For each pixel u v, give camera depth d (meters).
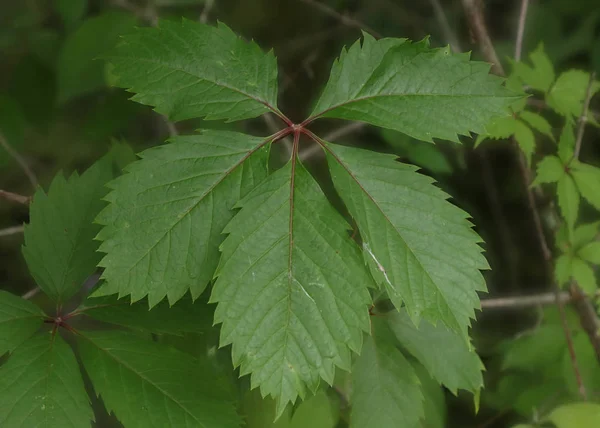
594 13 1.42
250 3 1.53
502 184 1.43
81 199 0.95
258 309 0.89
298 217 0.89
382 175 0.90
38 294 1.14
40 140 1.30
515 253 1.44
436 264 0.89
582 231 1.06
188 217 0.89
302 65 1.49
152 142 1.20
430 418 1.04
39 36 1.30
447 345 0.97
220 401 0.92
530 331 1.20
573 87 1.08
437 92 0.91
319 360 0.88
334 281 0.89
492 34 1.49
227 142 0.91
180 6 1.25
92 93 1.29
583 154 1.32
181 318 0.94
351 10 1.52
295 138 0.91
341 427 0.98
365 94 0.92
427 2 1.50
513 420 1.18
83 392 0.92
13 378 0.91
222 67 0.92
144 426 0.91
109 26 1.12
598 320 1.10
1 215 1.34
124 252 0.89
